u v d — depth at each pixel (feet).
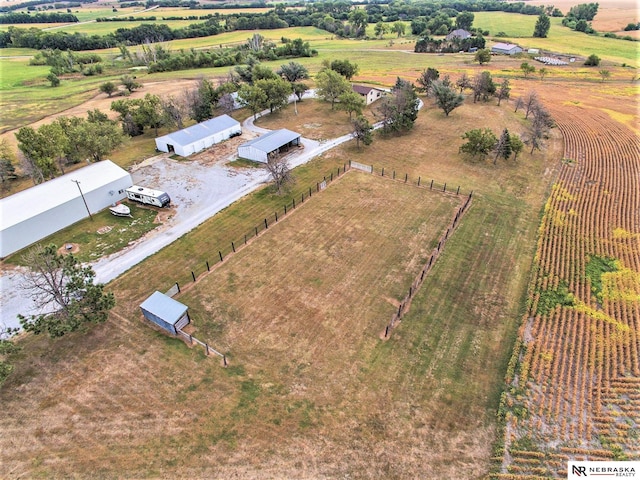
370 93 261.44
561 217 138.72
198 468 68.49
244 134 216.33
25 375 84.99
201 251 123.44
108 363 87.61
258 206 146.41
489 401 79.92
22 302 106.32
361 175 168.04
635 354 88.58
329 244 125.59
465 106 256.32
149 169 176.24
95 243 127.75
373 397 80.64
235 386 82.53
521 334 94.02
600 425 75.15
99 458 69.97
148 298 99.19
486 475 67.97
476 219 137.69
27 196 134.82
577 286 108.58
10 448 71.46
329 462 69.56
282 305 102.89
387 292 107.14
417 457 70.49
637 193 154.30
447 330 95.86
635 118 233.14
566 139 205.67
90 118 208.85
